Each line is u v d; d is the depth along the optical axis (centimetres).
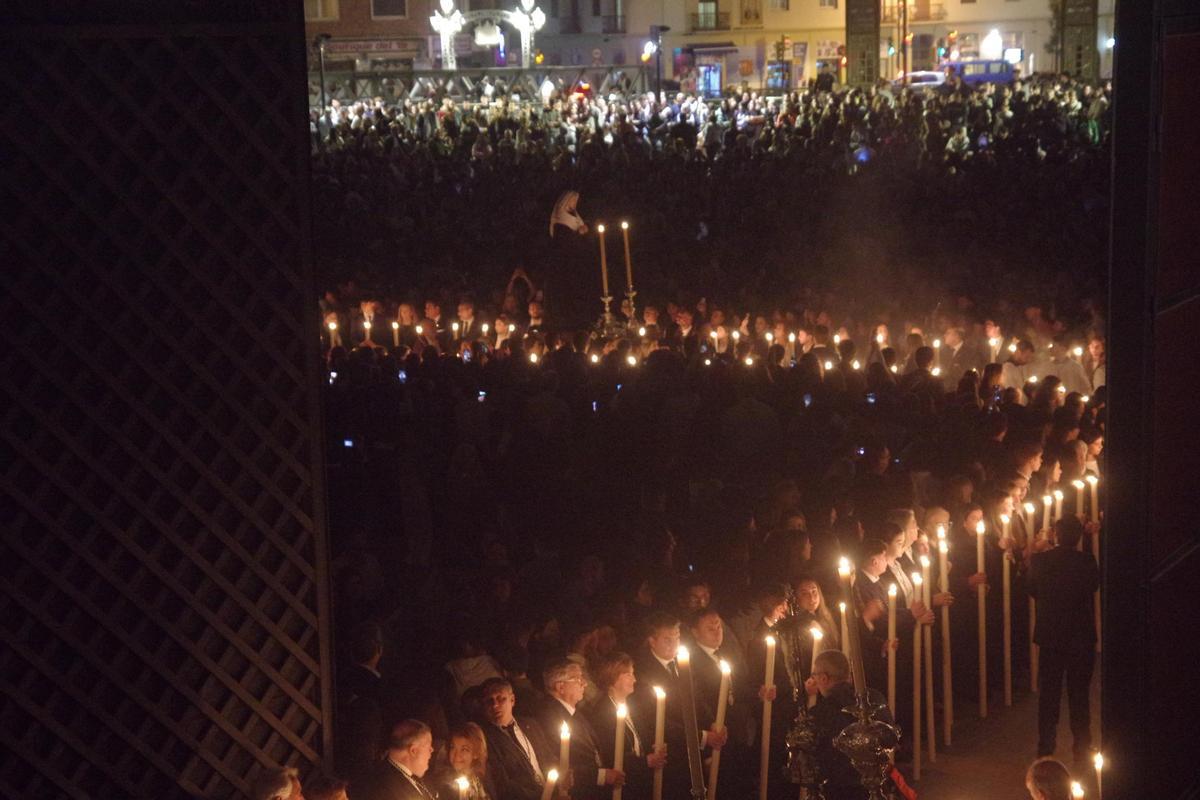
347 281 1998
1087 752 785
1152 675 392
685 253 2202
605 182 2612
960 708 887
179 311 534
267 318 548
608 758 682
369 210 2427
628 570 884
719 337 1511
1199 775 436
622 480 1198
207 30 523
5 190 508
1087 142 2928
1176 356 388
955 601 891
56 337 518
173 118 527
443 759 618
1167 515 393
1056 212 2233
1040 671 787
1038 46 6600
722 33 6631
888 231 2269
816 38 6638
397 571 1060
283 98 538
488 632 789
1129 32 358
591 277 1992
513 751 646
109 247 523
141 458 532
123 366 529
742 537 862
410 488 1105
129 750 541
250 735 564
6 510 516
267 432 550
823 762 597
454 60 5731
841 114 3481
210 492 546
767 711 695
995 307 1711
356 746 617
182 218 530
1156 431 381
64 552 525
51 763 528
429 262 2188
